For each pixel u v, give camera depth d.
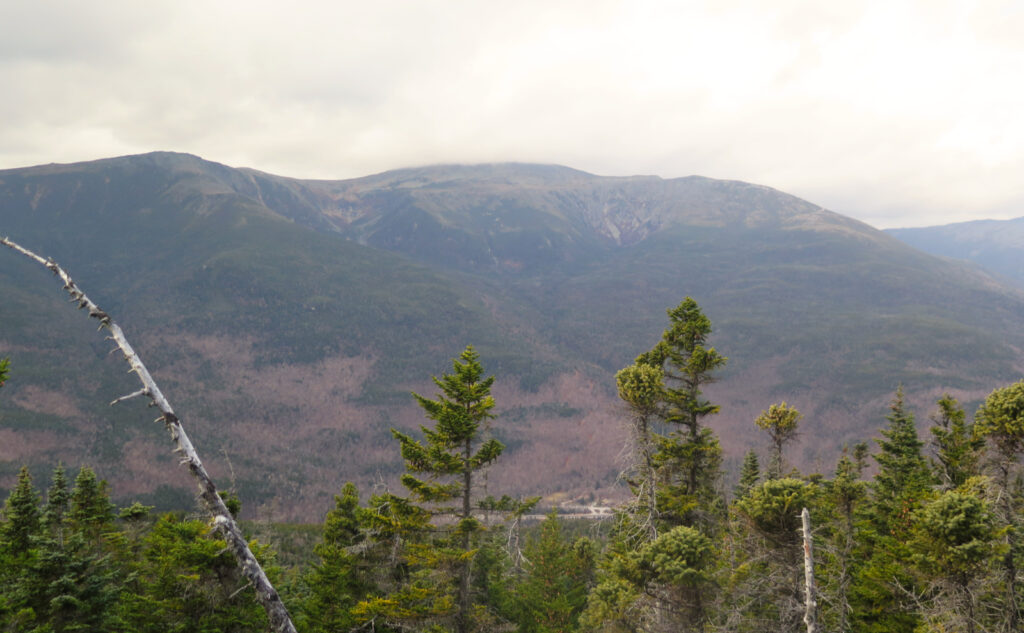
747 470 38.72
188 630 20.83
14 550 25.53
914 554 16.56
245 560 4.79
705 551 21.42
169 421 4.61
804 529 10.16
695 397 26.94
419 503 21.09
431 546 21.27
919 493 24.06
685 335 26.66
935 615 15.81
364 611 20.52
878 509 27.20
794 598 17.42
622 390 24.98
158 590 21.44
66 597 20.78
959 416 26.25
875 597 20.92
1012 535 16.72
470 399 20.69
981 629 15.24
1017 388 17.36
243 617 21.06
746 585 18.73
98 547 30.08
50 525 28.78
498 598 38.66
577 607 43.97
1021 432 16.55
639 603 22.28
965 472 25.75
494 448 20.81
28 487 26.69
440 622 21.19
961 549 14.99
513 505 20.84
